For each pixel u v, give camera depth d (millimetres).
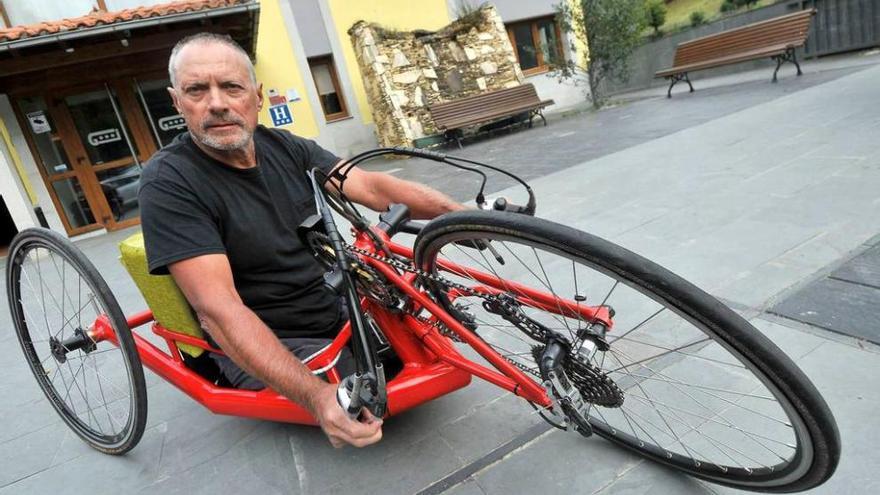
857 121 5039
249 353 1427
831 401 1742
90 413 2467
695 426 1758
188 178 1663
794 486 1332
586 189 4871
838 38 10867
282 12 10328
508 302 1485
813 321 2170
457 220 1354
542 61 13805
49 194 8422
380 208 2047
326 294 1993
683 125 6969
